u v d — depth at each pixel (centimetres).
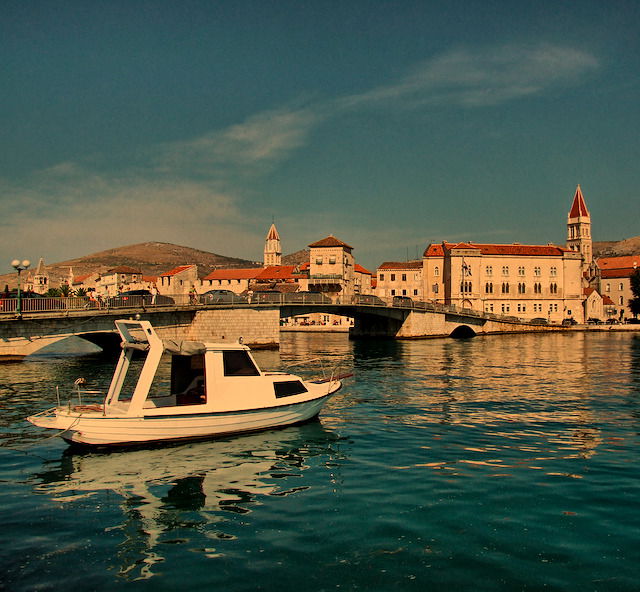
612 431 2128
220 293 6312
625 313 14338
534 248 12075
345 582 998
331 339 8844
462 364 4659
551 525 1221
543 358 5225
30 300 4316
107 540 1183
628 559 1070
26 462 1725
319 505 1355
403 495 1413
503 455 1783
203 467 1666
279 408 2088
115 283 14700
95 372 3925
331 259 10956
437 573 1023
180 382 2120
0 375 3744
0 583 1007
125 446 1845
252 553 1113
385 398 2891
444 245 12131
